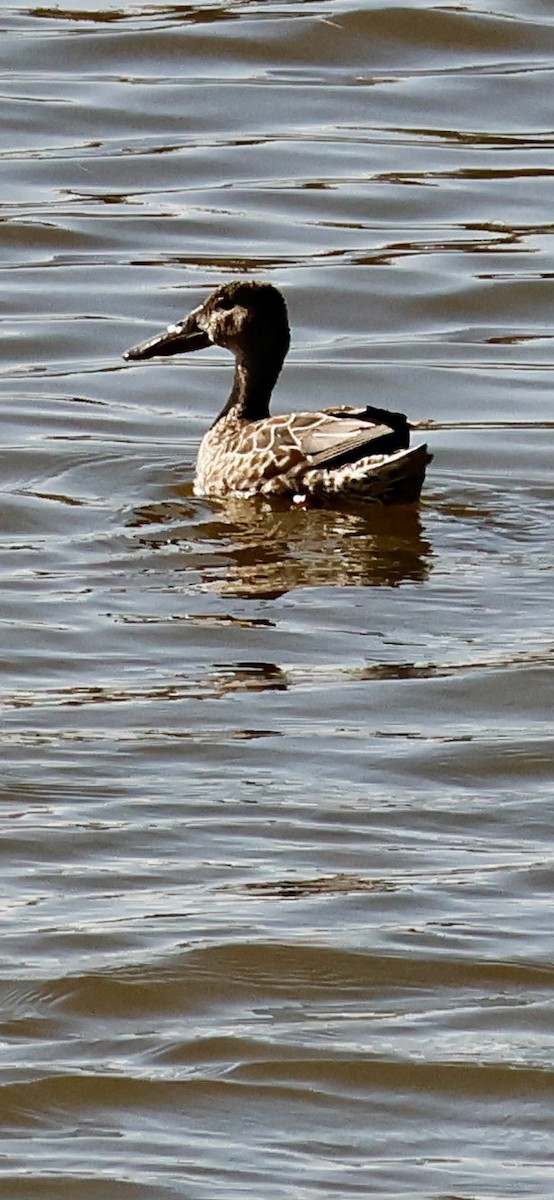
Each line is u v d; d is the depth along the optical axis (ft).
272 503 57.93
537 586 52.01
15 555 54.13
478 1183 29.43
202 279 78.84
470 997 33.73
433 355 73.31
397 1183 29.43
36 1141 30.27
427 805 40.34
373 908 36.27
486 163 89.81
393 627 49.37
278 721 44.24
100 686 46.09
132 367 71.82
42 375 70.90
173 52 99.55
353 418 58.44
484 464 63.10
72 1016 33.09
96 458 62.64
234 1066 31.94
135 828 39.22
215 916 35.94
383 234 83.35
